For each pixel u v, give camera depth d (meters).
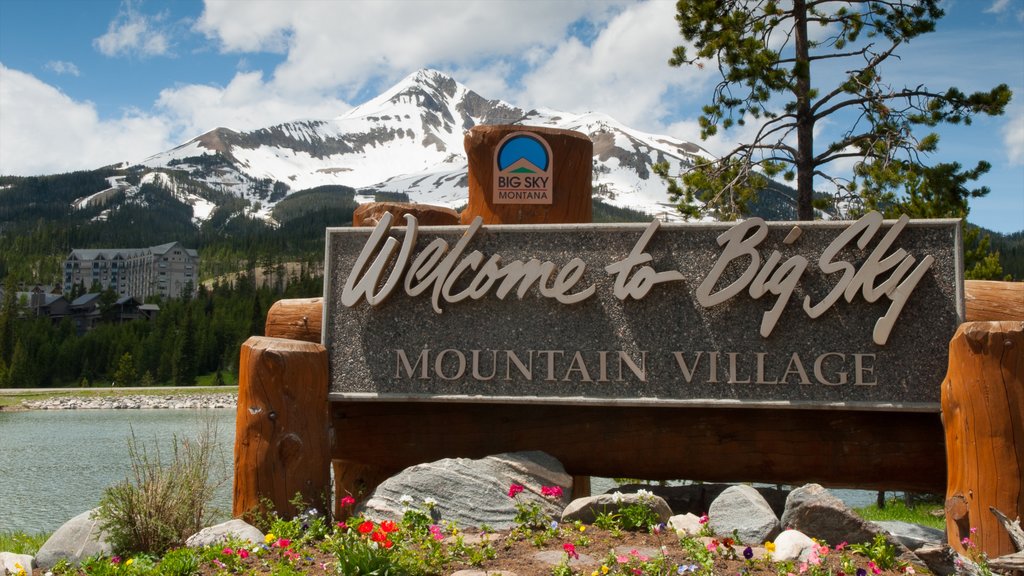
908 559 4.73
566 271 5.94
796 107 13.40
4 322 97.38
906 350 5.53
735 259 5.80
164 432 36.41
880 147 12.65
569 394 5.93
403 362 6.13
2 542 8.83
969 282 5.73
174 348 92.94
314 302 6.54
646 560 4.55
